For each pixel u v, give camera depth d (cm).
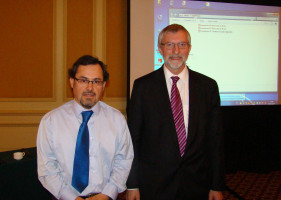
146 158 143
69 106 137
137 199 143
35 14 301
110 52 317
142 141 147
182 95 147
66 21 306
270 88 304
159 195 138
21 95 304
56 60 308
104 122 135
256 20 299
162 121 140
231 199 248
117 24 317
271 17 302
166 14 283
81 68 125
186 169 137
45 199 178
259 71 301
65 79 310
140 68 284
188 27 286
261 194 257
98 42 314
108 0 314
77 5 308
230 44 294
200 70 288
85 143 127
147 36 283
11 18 297
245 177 303
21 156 170
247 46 297
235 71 295
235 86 296
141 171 144
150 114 143
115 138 133
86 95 125
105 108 143
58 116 130
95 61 129
